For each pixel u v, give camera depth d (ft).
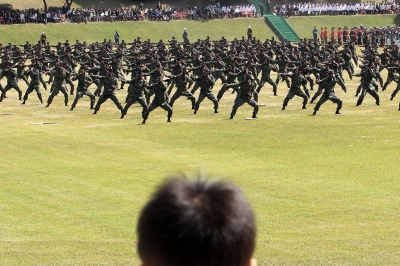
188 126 367.25
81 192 220.64
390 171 247.09
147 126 369.50
